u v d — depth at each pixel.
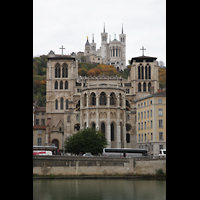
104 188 118.25
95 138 195.25
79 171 145.75
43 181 134.38
